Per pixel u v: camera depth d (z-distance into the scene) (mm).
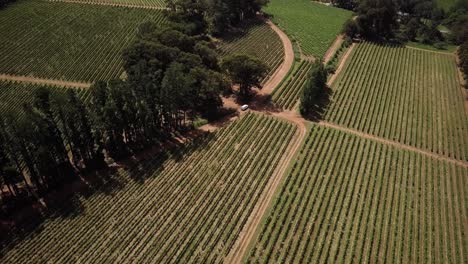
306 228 84062
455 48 184250
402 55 170625
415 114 127750
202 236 80438
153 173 95312
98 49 150250
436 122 124562
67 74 136000
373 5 181250
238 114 120062
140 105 98938
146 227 81625
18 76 134375
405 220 87562
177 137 108750
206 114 118250
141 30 145375
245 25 182875
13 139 81688
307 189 93375
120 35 160250
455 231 86062
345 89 138000
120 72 138125
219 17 165625
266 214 86438
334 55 163625
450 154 110438
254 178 95500
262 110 122625
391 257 78812
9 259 74750
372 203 91125
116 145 98938
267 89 134500
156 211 85438
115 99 95188
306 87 118188
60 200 87688
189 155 101500
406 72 155375
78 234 79750
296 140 109875
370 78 147625
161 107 106250
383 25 183500
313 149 106188
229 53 154750
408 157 107125
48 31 161125
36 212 84562
